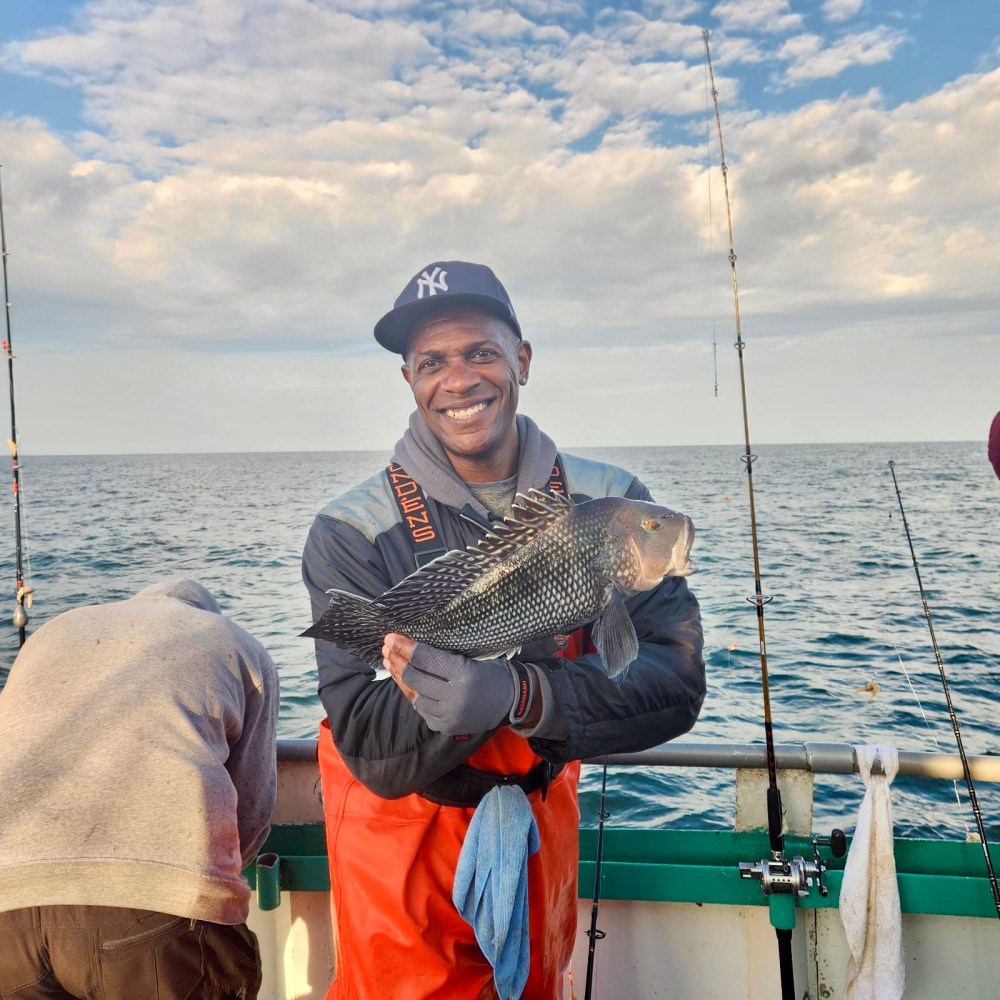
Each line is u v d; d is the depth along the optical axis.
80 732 1.26
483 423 1.33
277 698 1.60
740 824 1.71
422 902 1.26
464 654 1.21
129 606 1.46
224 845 1.27
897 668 6.11
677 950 1.72
